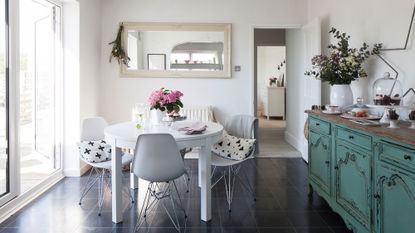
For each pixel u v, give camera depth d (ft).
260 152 16.74
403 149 5.26
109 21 15.85
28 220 8.62
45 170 12.88
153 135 7.44
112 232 7.99
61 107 12.80
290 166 14.40
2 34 9.07
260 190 11.14
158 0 15.88
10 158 9.29
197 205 9.81
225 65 16.11
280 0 16.06
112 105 16.10
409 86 8.00
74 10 12.80
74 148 12.92
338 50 10.12
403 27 8.25
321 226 8.31
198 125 9.77
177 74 16.12
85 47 13.61
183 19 15.98
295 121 17.92
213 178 12.50
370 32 10.00
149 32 16.03
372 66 9.86
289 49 19.27
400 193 5.37
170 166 7.68
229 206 9.48
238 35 16.15
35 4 12.21
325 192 8.97
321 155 9.27
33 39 12.91
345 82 9.77
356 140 7.03
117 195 8.49
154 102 9.75
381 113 7.85
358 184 6.97
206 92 16.31
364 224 6.70
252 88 16.29
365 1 10.30
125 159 10.03
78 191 11.03
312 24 14.10
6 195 9.13
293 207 9.60
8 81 9.20
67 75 12.87
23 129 13.15
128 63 16.01
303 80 16.01
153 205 9.77
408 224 5.16
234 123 11.31
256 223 8.52
